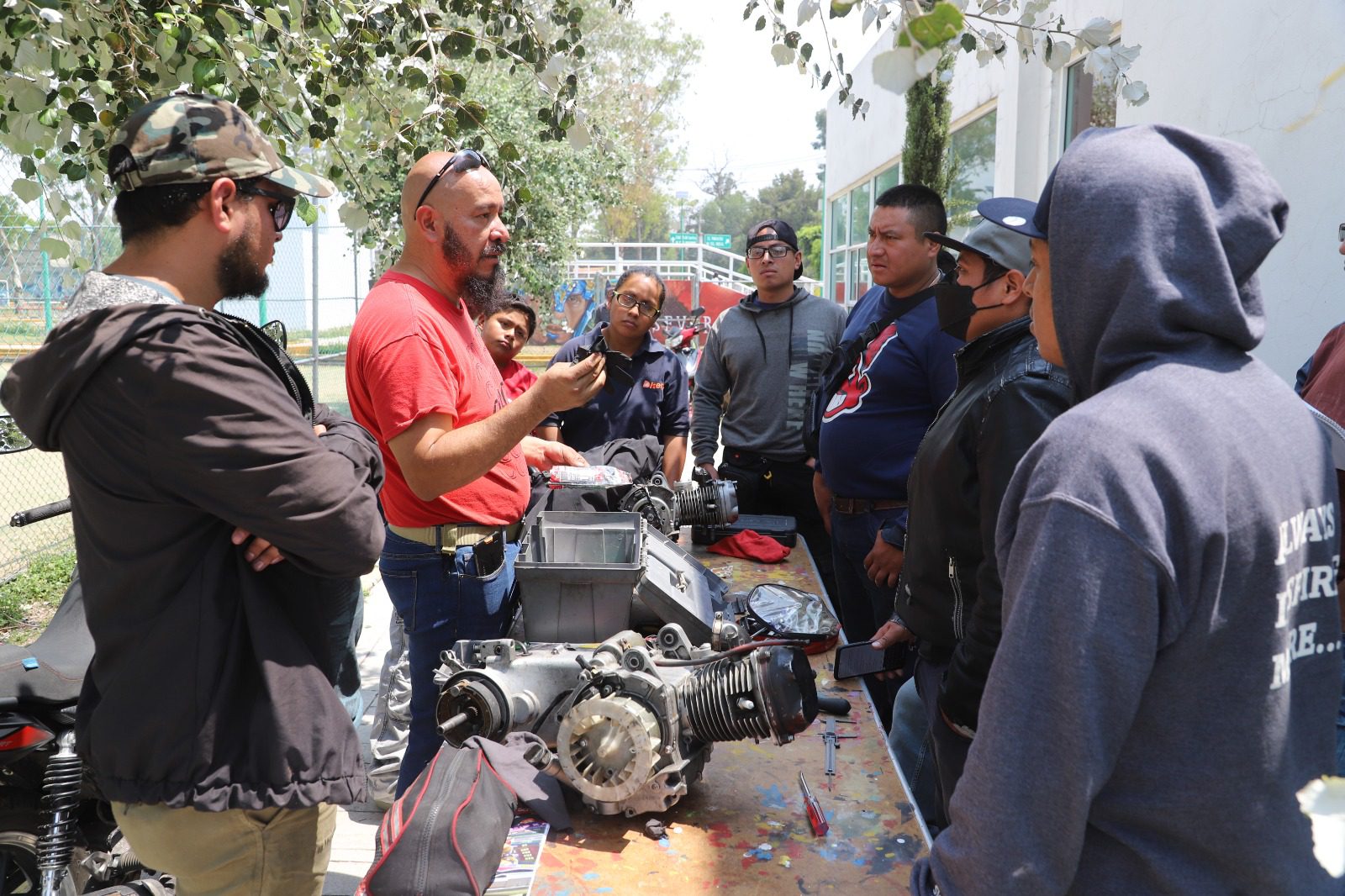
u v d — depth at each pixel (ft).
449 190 7.70
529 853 5.48
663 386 13.46
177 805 4.99
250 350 5.30
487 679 6.17
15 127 7.34
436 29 7.79
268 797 5.04
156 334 4.82
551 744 6.27
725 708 5.67
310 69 7.94
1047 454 3.56
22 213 8.96
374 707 13.93
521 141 34.68
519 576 7.13
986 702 3.54
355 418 7.82
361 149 8.75
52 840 7.21
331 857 10.15
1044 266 4.33
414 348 7.22
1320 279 10.59
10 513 22.93
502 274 8.41
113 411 4.85
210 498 4.92
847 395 10.96
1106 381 3.76
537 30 7.92
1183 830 3.51
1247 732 3.46
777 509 14.20
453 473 7.09
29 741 7.23
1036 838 3.38
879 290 12.17
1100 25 6.93
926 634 6.78
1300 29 10.86
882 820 5.92
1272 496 3.47
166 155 5.11
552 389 6.95
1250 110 11.91
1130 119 15.23
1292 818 3.61
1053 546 3.38
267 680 5.07
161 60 7.11
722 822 5.89
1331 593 3.74
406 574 8.01
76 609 8.37
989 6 7.46
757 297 14.42
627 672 5.76
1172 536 3.34
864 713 7.41
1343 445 5.56
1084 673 3.29
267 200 5.49
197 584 5.02
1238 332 3.64
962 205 29.99
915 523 6.82
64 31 6.95
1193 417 3.44
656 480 11.05
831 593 13.99
